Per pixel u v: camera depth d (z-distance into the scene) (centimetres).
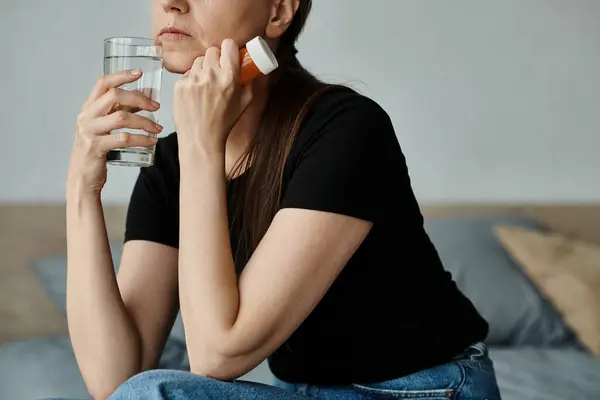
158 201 156
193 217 124
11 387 226
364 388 137
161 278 155
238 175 144
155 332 153
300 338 137
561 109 373
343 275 130
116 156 141
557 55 372
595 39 375
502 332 304
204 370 120
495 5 365
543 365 271
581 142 376
